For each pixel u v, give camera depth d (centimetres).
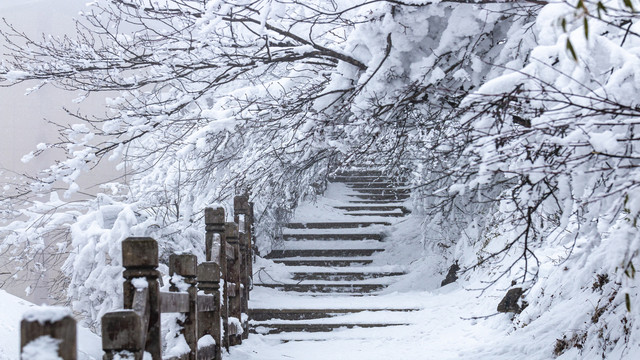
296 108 711
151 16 686
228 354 710
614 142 347
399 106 626
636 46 397
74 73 682
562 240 458
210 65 684
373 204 1505
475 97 413
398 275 1207
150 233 884
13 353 384
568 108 379
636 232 335
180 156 716
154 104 725
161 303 392
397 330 918
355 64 654
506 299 806
